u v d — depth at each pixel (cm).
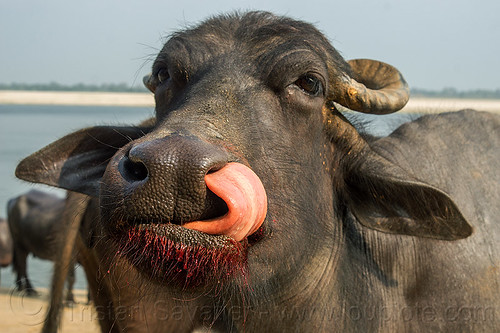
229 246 319
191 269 316
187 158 305
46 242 1320
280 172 397
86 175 503
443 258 489
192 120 351
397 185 445
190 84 403
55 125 5416
